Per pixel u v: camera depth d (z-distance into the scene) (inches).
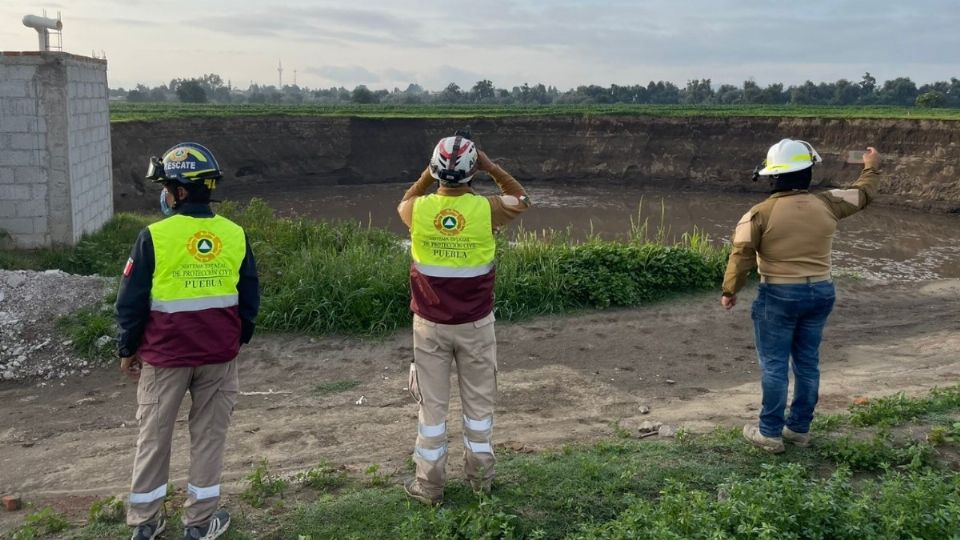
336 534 162.7
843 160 1583.4
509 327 391.9
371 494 180.7
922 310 448.8
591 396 295.9
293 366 335.6
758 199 1590.8
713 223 1238.9
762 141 1734.7
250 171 1631.4
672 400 290.4
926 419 221.1
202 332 154.9
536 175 1876.2
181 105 2524.6
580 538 154.3
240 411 283.6
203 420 161.9
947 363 337.1
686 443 211.0
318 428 262.7
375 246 517.3
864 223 1194.6
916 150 1471.5
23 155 511.8
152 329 154.2
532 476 187.2
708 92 4367.6
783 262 189.8
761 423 199.9
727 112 2170.3
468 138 168.6
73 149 533.3
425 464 170.1
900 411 224.4
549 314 411.8
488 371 173.3
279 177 1662.2
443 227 165.5
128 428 272.5
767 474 174.2
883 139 1533.0
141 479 156.1
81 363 334.6
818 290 189.8
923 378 306.8
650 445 211.5
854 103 3941.9
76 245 532.4
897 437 207.0
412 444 243.0
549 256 448.1
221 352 157.6
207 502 159.8
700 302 435.8
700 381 318.0
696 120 1822.1
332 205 1427.2
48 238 524.4
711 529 149.4
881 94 4013.3
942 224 1206.3
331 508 173.2
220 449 163.0
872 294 487.8
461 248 165.5
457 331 168.4
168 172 155.2
